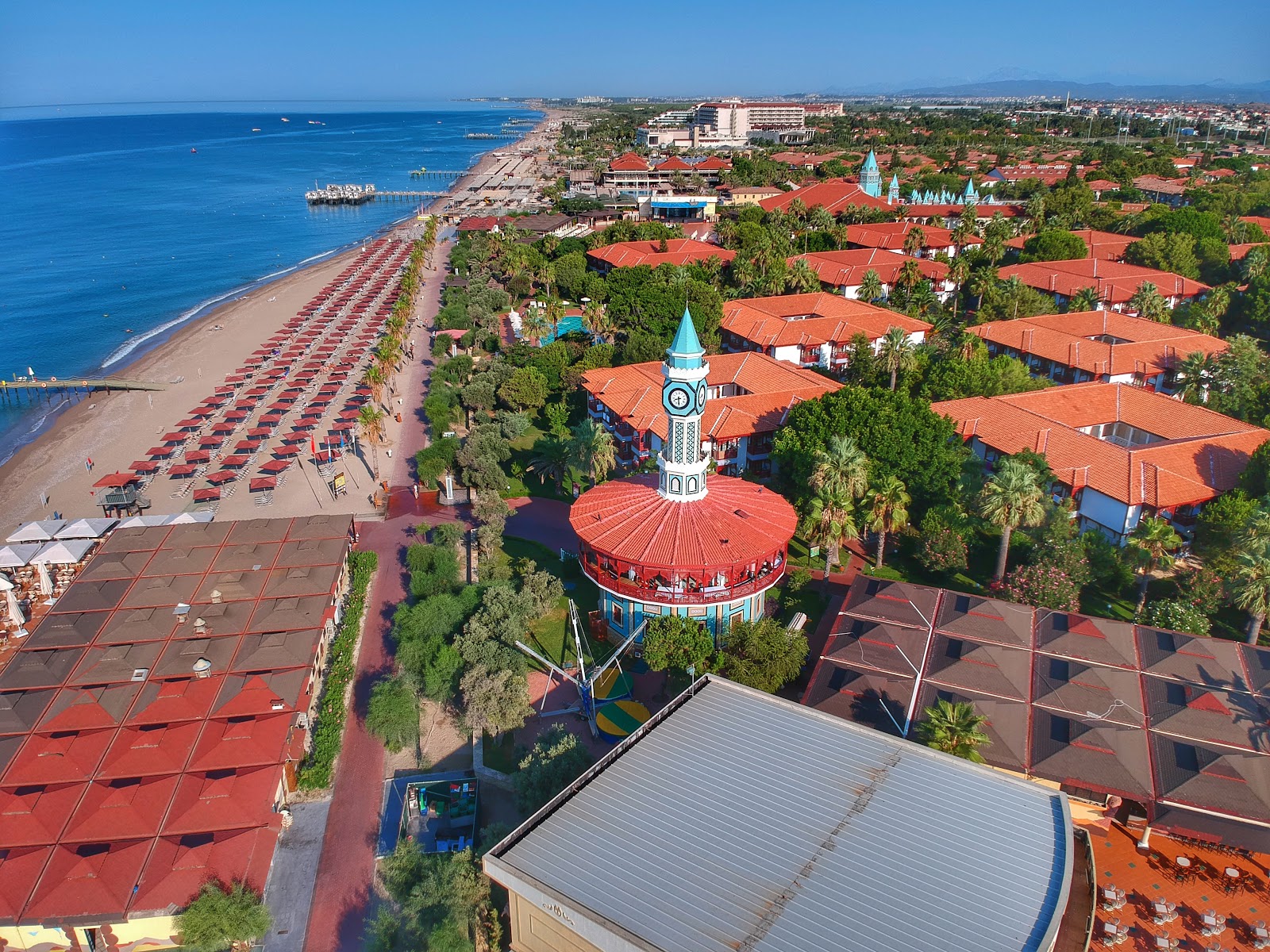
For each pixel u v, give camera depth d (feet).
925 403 256.52
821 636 203.82
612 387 324.80
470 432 327.67
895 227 588.09
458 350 454.81
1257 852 141.79
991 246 518.37
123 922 132.46
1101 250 527.40
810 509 223.92
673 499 209.15
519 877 112.06
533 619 209.05
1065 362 355.15
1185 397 317.22
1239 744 152.76
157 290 643.86
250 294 630.33
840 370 387.34
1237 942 131.75
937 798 126.11
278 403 385.50
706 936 102.63
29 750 159.74
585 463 266.77
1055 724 158.61
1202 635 187.32
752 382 323.37
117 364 467.52
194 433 357.00
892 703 164.66
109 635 193.06
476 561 245.45
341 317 541.75
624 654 203.51
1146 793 145.69
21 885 134.51
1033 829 120.06
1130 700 163.53
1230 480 247.91
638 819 122.83
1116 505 246.68
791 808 123.95
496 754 173.37
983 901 107.55
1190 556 243.81
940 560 224.74
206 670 178.60
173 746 160.66
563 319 481.87
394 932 129.08
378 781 168.86
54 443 357.61
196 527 241.55
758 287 459.73
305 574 217.77
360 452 335.67
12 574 249.96
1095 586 227.20
